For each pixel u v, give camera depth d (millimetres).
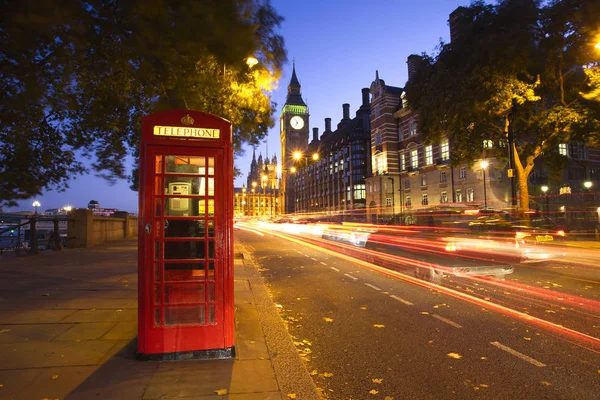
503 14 20250
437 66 22141
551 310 7137
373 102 58469
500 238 12914
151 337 4445
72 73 4910
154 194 4598
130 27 4508
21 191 6680
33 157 7281
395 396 3896
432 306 7586
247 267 12867
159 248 4570
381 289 9406
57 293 7879
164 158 4664
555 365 4594
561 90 21031
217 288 4625
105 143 8992
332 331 6105
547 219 30125
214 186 4750
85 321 5855
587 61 18469
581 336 5633
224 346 4578
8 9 3562
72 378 3875
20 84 4332
